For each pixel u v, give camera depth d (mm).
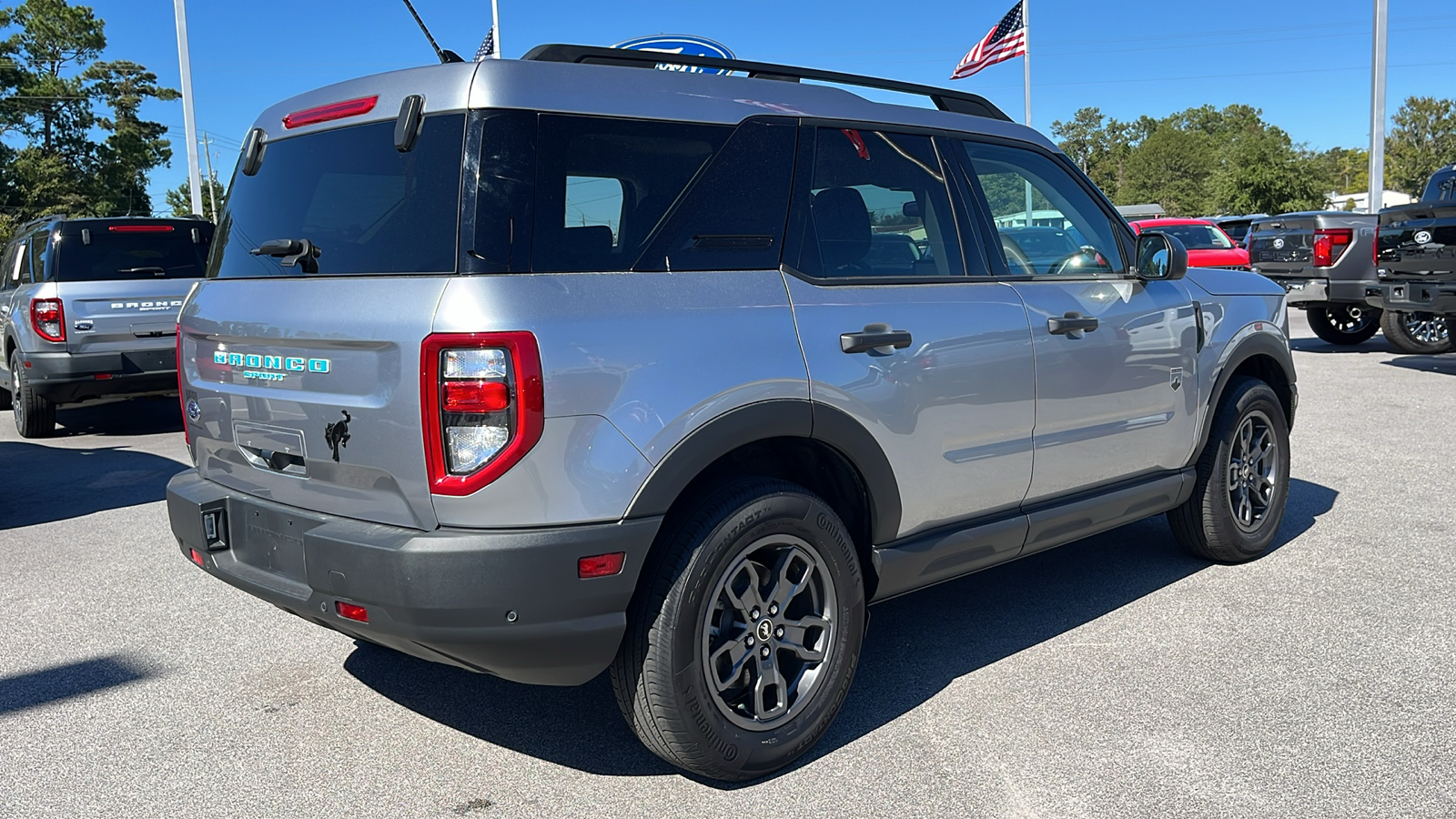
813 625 3109
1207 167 121875
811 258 3164
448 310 2521
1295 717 3271
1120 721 3281
